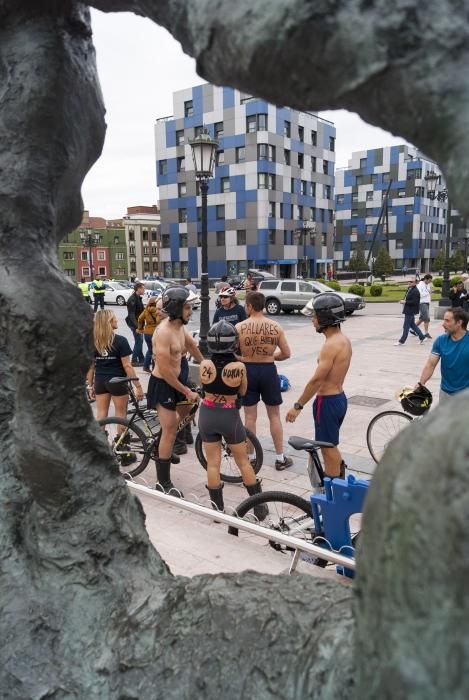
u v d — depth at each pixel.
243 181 50.53
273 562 3.49
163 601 1.33
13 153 1.45
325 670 1.00
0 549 1.52
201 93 50.97
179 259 55.81
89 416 1.54
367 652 0.82
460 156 0.80
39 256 1.48
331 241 60.34
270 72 0.91
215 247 53.22
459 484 0.67
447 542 0.68
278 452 5.79
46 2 1.41
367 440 6.14
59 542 1.46
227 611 1.21
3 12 1.43
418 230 75.31
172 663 1.19
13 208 1.45
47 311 1.43
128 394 6.16
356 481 3.46
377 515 0.80
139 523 1.59
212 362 4.37
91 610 1.39
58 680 1.31
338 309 4.38
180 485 5.48
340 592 1.21
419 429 0.78
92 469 1.52
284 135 51.53
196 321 19.62
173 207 55.09
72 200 1.67
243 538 3.82
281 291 22.72
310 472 4.39
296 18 0.84
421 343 13.79
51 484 1.46
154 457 5.26
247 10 0.88
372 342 14.13
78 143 1.55
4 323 1.46
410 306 13.48
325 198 58.41
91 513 1.49
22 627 1.40
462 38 0.81
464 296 15.70
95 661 1.29
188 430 6.46
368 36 0.82
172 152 53.84
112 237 86.25
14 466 1.58
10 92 1.44
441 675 0.70
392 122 0.89
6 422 1.62
